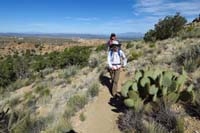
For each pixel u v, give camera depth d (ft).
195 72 31.48
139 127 22.12
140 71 28.58
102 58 62.34
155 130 21.07
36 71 81.97
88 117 28.14
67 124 26.91
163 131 21.04
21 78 79.00
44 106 39.42
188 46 45.62
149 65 39.86
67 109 31.37
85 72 50.37
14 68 80.12
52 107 37.73
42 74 68.74
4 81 74.95
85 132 25.35
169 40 64.03
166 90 24.06
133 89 25.17
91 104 31.22
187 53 38.01
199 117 22.24
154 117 23.49
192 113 22.93
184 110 23.48
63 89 44.19
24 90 58.59
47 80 56.54
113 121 25.63
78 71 54.13
